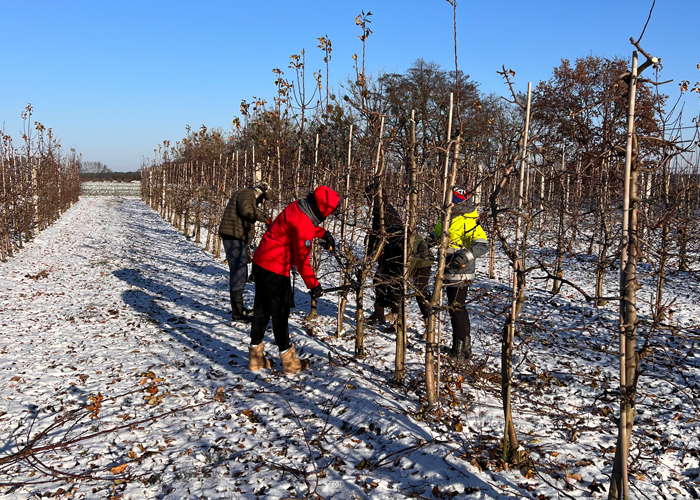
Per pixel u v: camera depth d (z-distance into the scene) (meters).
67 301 7.01
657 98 4.35
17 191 12.48
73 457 2.97
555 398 3.67
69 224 18.52
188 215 16.19
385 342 4.98
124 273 9.24
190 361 4.70
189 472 2.79
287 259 4.14
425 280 4.57
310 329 5.40
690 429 3.14
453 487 2.48
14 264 9.97
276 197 7.87
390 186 4.53
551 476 2.60
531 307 6.41
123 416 3.53
